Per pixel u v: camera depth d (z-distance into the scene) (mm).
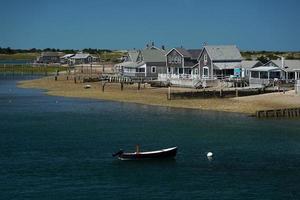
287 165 55312
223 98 107000
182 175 52062
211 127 77188
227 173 52625
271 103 96125
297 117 86125
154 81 143500
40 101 116562
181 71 153500
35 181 50281
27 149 63688
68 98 121688
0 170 53969
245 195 46031
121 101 112625
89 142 67625
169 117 87750
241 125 78625
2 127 79750
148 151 60969
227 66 139750
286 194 46281
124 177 51531
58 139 69750
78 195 46281
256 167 54656
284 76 127250
